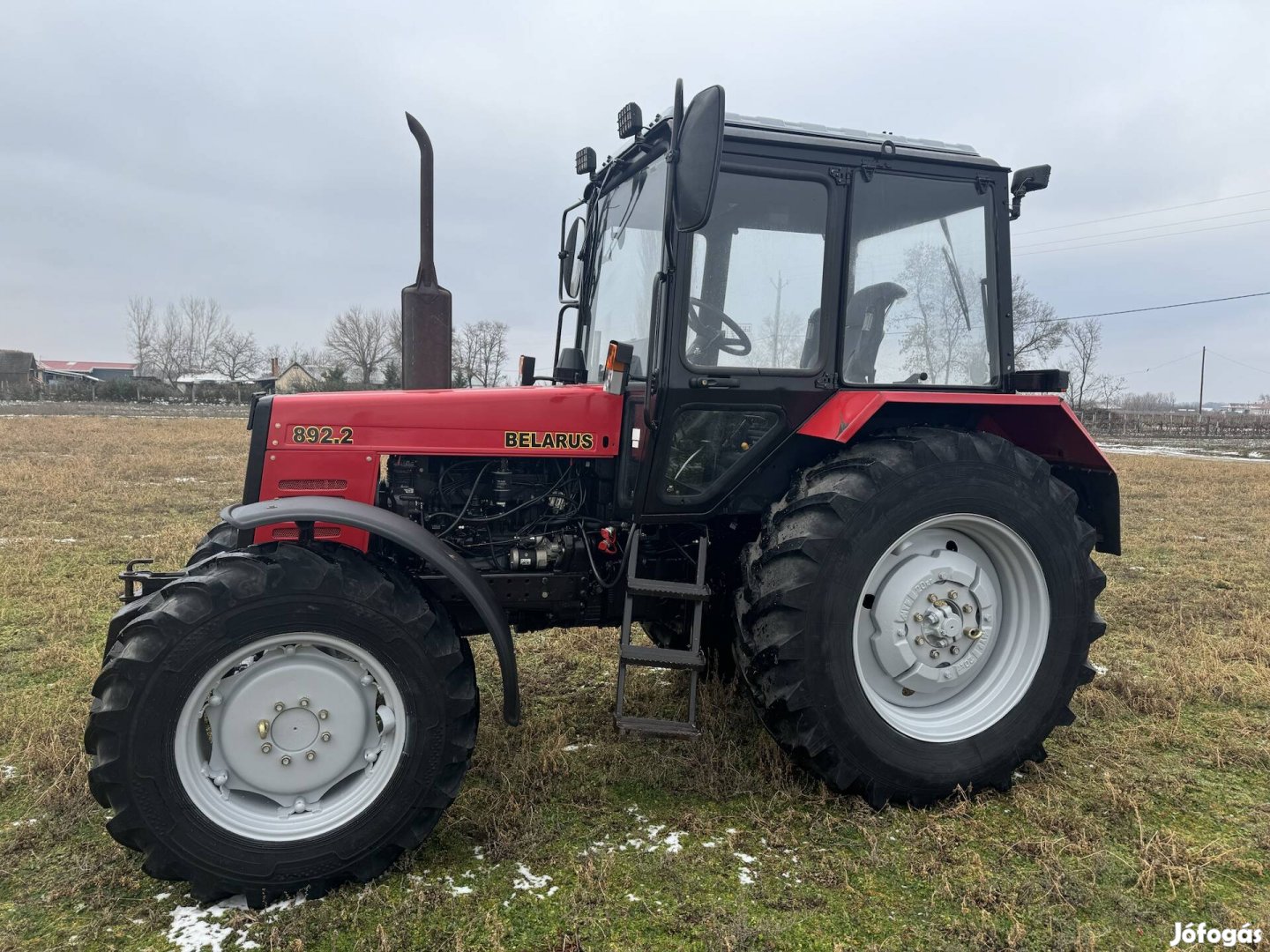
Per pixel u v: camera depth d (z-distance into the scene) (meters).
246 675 2.30
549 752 2.96
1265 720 3.43
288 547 2.34
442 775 2.38
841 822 2.64
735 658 2.98
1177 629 4.68
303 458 2.72
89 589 5.13
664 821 2.64
